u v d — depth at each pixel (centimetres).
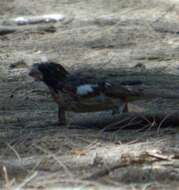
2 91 1560
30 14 2680
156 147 1084
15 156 1072
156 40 2180
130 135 1166
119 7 2683
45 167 1002
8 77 1711
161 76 1684
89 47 2117
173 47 2081
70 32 2314
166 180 948
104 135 1166
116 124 1202
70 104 1191
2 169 991
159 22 2409
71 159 1034
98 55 1995
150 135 1163
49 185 925
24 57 1980
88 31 2312
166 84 1569
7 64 1878
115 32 2272
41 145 1111
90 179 950
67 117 1284
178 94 1431
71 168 997
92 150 1074
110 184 930
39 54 2039
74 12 2664
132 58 1942
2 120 1296
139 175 961
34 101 1460
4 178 967
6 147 1118
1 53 2067
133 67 1806
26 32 2338
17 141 1141
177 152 1059
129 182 941
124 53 2012
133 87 1235
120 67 1819
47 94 1517
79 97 1171
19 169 996
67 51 2072
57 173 976
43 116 1319
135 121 1204
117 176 960
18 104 1438
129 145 1097
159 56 1952
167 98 1404
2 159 1054
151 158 1024
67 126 1220
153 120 1207
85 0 2812
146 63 1870
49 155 1046
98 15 2572
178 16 2506
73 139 1138
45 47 2138
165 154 1046
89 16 2562
